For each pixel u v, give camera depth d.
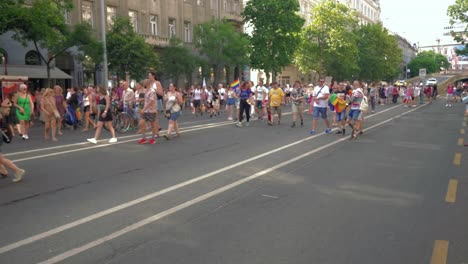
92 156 9.76
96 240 4.58
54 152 10.34
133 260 4.08
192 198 6.20
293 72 63.69
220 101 28.81
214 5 45.12
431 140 12.81
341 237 4.70
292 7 41.50
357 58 57.38
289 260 4.09
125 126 15.13
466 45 39.72
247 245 4.46
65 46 23.86
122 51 26.34
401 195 6.46
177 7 39.88
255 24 41.56
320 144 11.80
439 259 4.14
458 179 7.54
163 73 34.84
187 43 40.75
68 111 16.61
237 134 14.10
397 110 28.28
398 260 4.11
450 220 5.29
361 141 12.49
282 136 13.57
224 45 36.75
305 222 5.19
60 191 6.59
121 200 6.09
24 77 19.02
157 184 7.03
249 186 6.94
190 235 4.75
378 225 5.10
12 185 6.98
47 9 20.02
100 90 13.45
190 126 17.05
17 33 21.48
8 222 5.14
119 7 33.12
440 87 83.56
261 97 19.64
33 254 4.22
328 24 51.34
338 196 6.39
